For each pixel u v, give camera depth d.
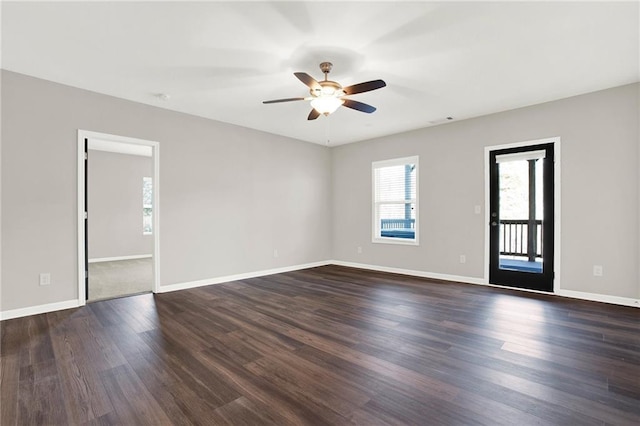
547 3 2.19
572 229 3.93
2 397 1.86
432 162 5.22
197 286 4.64
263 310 3.51
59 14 2.29
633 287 3.56
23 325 3.03
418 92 3.78
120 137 3.95
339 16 2.33
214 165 4.86
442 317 3.24
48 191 3.45
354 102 3.11
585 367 2.20
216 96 3.91
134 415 1.70
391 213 5.94
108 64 3.08
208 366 2.23
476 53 2.87
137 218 8.02
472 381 2.02
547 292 4.13
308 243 6.31
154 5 2.19
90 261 7.30
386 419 1.66
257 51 2.84
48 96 3.45
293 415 1.69
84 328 2.96
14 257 3.25
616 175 3.64
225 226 4.98
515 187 4.41
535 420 1.64
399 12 2.29
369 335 2.78
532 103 4.16
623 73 3.29
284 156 5.88
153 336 2.77
